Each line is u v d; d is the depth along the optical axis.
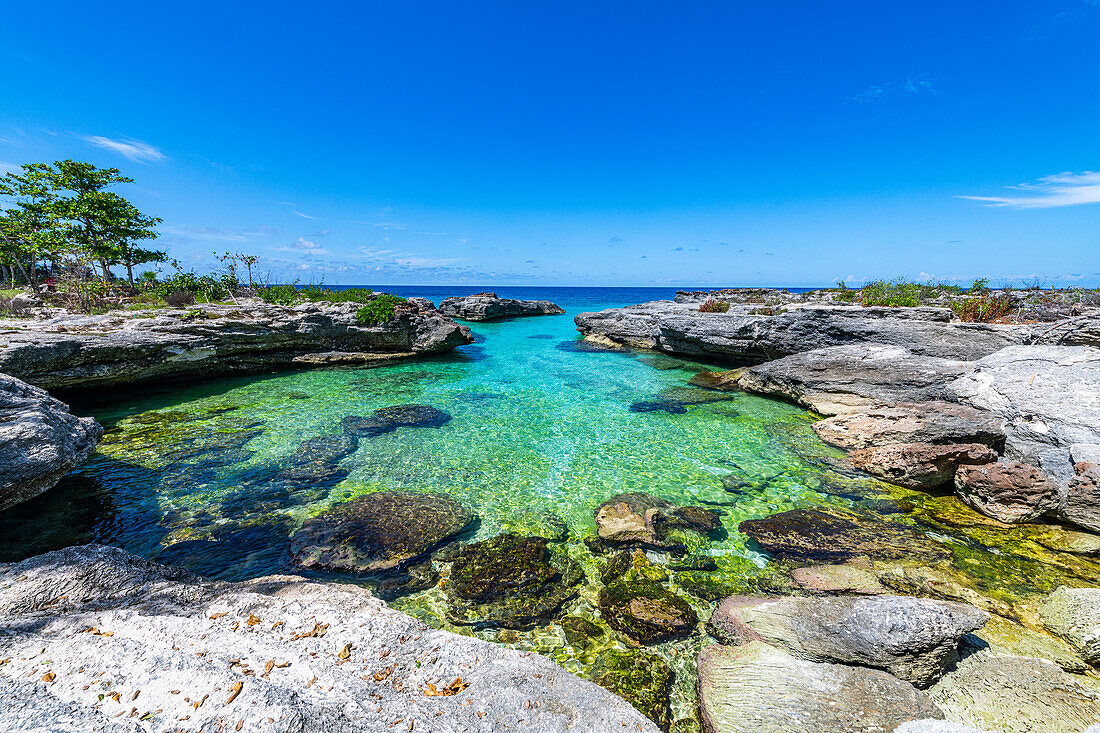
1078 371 10.98
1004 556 7.61
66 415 9.71
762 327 21.81
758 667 5.11
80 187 35.09
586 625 6.16
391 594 6.71
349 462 11.37
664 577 7.15
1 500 7.78
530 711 3.85
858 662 5.07
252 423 14.09
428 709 3.69
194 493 9.59
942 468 9.95
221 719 3.08
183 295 28.62
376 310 25.12
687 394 18.42
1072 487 8.36
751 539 8.15
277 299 31.95
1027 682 4.86
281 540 8.02
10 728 2.78
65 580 5.51
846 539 8.09
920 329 16.53
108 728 2.91
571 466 11.37
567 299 115.56
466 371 23.08
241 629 4.59
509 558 7.54
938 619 5.04
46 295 29.03
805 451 12.40
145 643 4.07
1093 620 5.34
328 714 3.36
